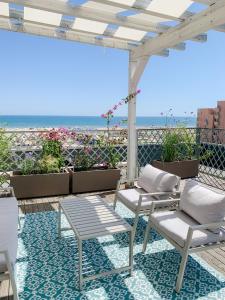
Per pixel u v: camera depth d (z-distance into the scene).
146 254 2.96
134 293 2.37
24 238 3.27
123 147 5.91
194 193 2.88
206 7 3.21
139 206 3.26
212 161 6.45
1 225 2.59
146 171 3.87
